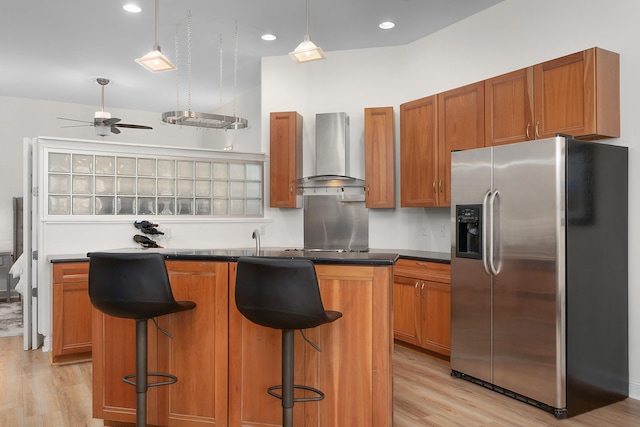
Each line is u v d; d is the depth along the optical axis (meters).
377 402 2.34
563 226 2.82
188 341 2.56
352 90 5.09
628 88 3.14
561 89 3.18
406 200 4.50
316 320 2.03
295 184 5.01
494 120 3.65
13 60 5.36
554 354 2.82
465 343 3.42
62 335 3.85
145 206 4.76
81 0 3.89
